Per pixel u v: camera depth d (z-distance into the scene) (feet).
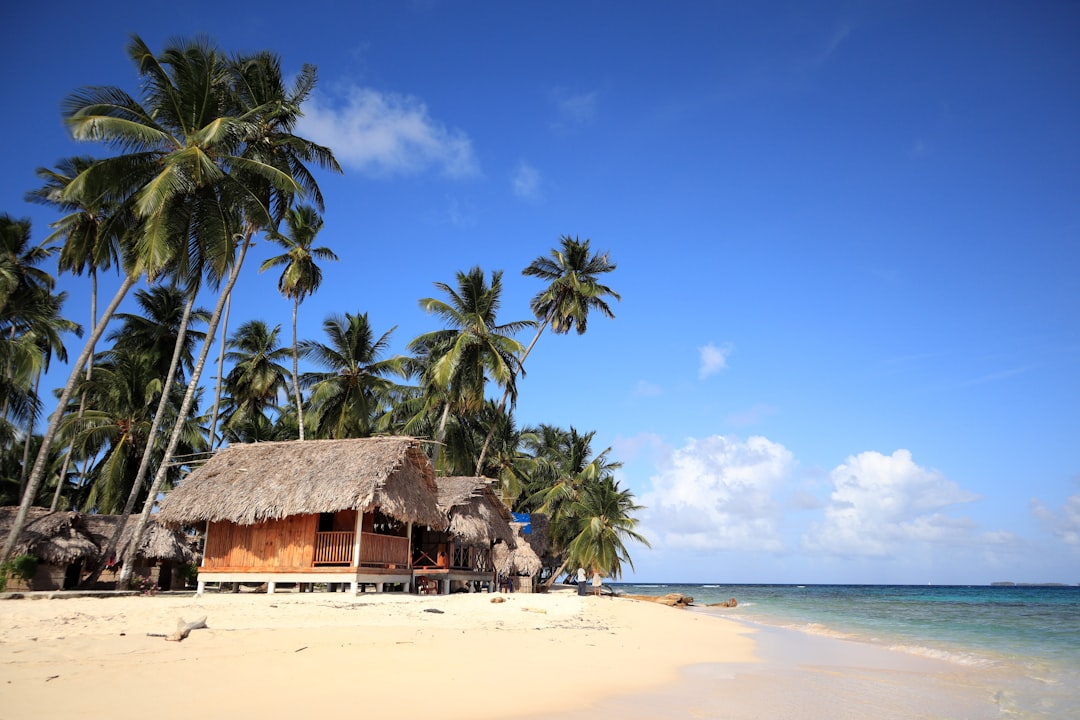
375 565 74.08
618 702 32.35
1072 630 92.02
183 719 24.22
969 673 50.47
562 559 163.94
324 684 30.91
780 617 117.39
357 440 76.33
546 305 133.80
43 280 107.76
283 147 84.38
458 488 92.38
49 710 24.47
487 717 27.32
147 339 128.06
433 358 122.01
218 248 74.54
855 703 36.52
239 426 137.69
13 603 52.70
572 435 158.61
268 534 72.23
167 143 72.69
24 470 107.55
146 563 90.94
